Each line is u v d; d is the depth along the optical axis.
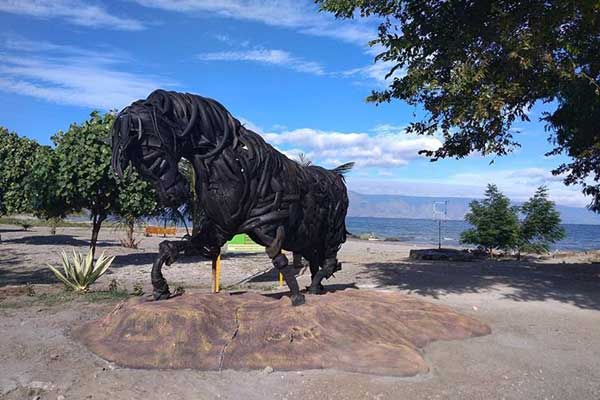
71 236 28.70
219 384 5.01
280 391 4.89
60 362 5.44
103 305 8.19
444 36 8.99
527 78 8.80
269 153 6.74
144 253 19.92
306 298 6.98
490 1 8.55
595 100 10.28
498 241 23.44
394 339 6.16
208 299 6.61
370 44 9.77
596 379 5.55
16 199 22.31
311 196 7.37
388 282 12.28
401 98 10.15
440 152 11.73
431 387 5.12
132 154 6.03
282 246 6.98
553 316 8.68
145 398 4.66
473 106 8.06
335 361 5.49
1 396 4.59
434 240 54.88
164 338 5.65
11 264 15.40
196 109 6.33
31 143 23.14
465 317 7.48
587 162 16.81
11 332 6.46
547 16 7.70
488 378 5.46
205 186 6.41
